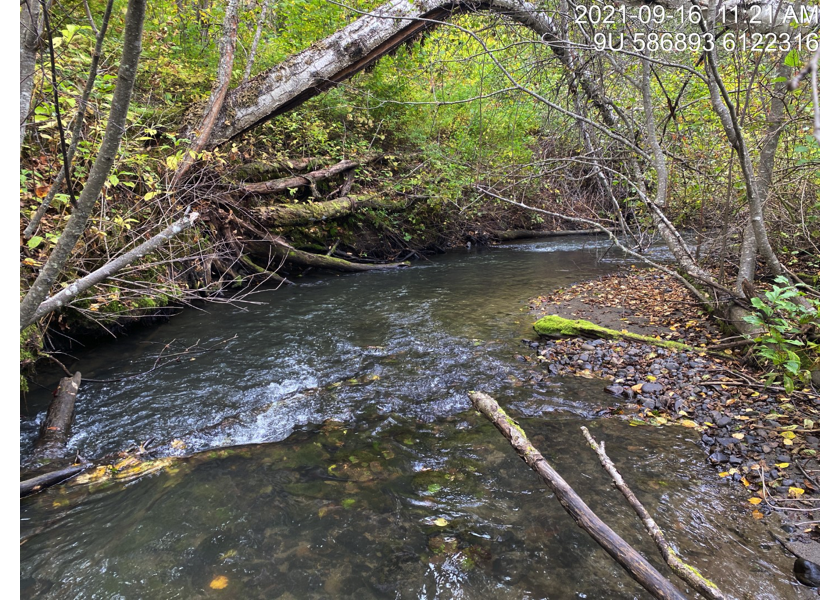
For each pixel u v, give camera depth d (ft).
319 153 29.43
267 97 20.48
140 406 10.94
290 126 26.18
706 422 9.68
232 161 22.62
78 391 11.38
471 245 37.81
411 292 22.25
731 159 13.67
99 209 13.78
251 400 11.35
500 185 25.08
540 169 20.49
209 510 7.43
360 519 7.23
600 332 14.79
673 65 11.77
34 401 10.89
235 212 22.40
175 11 23.63
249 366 13.35
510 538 6.76
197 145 19.26
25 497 7.66
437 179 29.63
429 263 30.68
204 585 5.99
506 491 7.86
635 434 9.45
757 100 15.49
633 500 5.29
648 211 18.13
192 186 18.81
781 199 15.99
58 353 13.35
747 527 6.73
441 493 7.85
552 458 8.65
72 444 9.33
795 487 7.45
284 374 12.85
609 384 11.96
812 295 12.39
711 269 18.88
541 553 6.44
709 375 11.63
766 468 7.99
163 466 8.66
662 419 10.02
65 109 12.03
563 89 19.79
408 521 7.17
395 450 9.21
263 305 19.81
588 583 5.93
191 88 23.31
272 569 6.26
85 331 14.17
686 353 13.05
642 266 26.89
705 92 16.44
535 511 7.32
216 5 25.77
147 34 21.12
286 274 25.41
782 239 18.19
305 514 7.34
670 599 4.16
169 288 15.53
